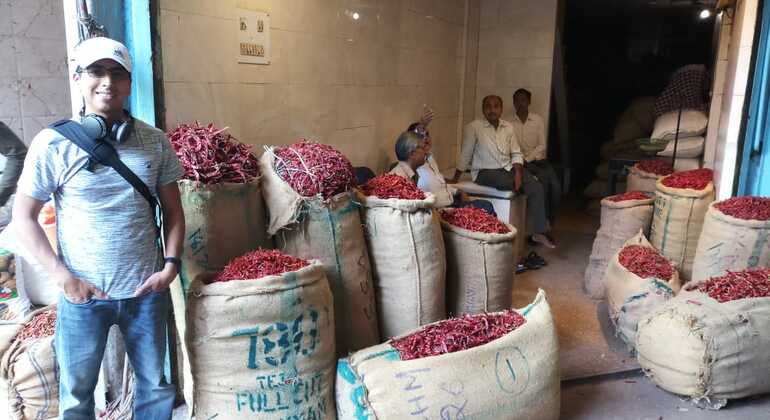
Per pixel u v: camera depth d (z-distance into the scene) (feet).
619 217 15.48
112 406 9.70
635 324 11.92
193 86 10.18
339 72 14.64
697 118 21.06
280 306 7.83
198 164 8.32
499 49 23.16
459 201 16.76
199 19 10.18
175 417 9.65
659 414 10.06
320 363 8.34
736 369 10.02
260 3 11.66
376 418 8.07
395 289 9.89
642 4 28.81
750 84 14.47
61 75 14.90
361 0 15.23
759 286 10.80
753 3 14.23
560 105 26.07
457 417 8.25
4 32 13.83
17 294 11.32
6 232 10.30
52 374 9.25
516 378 8.70
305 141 9.89
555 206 21.39
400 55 17.57
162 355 7.93
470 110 23.36
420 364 8.36
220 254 8.60
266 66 12.05
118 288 7.14
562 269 17.89
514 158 18.44
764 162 14.35
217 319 7.75
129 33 9.15
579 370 11.48
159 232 7.59
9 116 14.20
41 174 6.57
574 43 33.55
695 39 32.32
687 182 15.46
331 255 9.12
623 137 26.40
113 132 6.81
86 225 6.88
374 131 16.62
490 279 10.75
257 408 8.05
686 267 14.96
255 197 9.00
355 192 9.71
